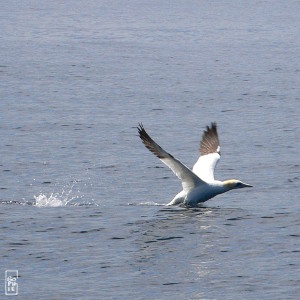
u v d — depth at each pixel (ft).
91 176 104.99
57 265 69.56
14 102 162.09
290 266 69.10
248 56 251.60
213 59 243.19
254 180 102.83
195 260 70.74
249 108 159.22
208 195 85.81
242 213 85.46
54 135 130.52
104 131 135.03
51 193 96.17
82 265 69.36
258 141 128.16
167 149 124.47
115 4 486.79
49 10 429.79
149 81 195.72
